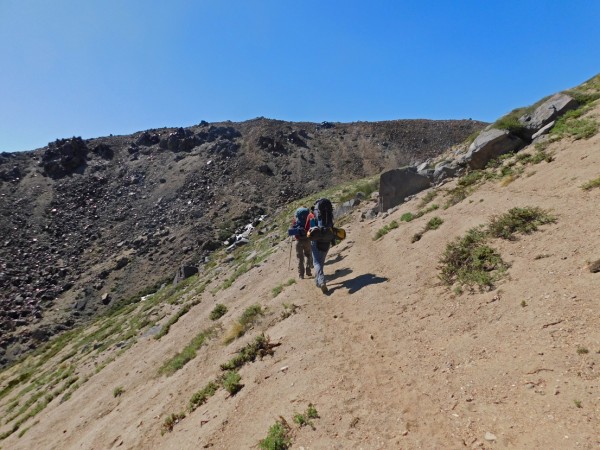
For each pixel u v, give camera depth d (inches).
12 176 3949.3
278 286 478.0
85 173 4126.5
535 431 135.3
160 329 800.9
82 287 2474.2
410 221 512.1
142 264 2623.0
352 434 170.7
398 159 4781.0
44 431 568.4
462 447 142.3
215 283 996.6
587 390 143.3
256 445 189.5
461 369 187.2
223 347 379.6
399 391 189.8
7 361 1849.2
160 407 332.8
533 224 293.3
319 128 5767.7
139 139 4879.4
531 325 193.3
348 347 252.7
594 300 188.5
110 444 329.1
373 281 354.0
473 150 644.7
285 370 251.9
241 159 4330.7
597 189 307.1
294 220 458.9
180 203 3513.8
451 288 273.0
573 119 561.9
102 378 673.6
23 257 2807.6
